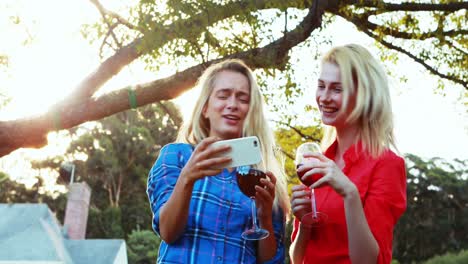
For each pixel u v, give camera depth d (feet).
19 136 18.58
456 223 115.34
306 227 6.86
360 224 5.96
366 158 6.80
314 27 19.24
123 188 125.18
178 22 15.90
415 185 118.21
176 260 6.11
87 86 18.58
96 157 120.88
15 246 59.00
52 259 57.98
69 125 18.71
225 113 7.03
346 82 6.97
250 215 6.51
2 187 104.53
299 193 6.83
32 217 65.16
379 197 6.45
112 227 114.93
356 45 7.22
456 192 116.06
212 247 6.20
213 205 6.38
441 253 115.44
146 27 15.96
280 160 7.70
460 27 24.75
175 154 6.73
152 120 127.03
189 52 16.31
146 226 122.31
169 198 5.96
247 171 6.35
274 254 6.77
